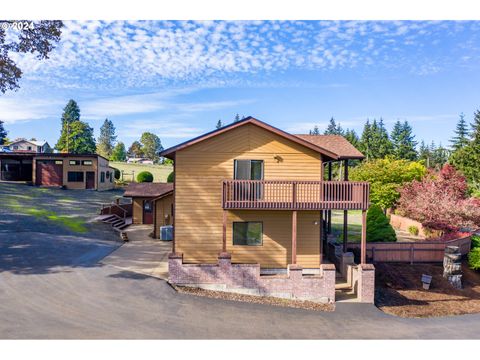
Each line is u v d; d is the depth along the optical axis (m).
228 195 16.34
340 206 16.41
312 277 15.36
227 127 17.56
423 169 36.38
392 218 33.06
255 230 18.02
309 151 18.11
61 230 23.11
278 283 15.38
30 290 13.59
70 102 90.69
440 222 24.25
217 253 17.78
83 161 40.78
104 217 27.97
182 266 15.32
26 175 41.09
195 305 13.68
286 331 12.19
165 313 12.74
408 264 20.33
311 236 18.30
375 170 34.75
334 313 14.15
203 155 17.73
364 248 16.11
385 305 15.50
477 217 23.77
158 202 24.56
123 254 19.30
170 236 23.62
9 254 17.56
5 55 23.52
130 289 14.38
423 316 14.63
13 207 27.67
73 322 11.53
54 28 22.52
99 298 13.38
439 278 18.98
